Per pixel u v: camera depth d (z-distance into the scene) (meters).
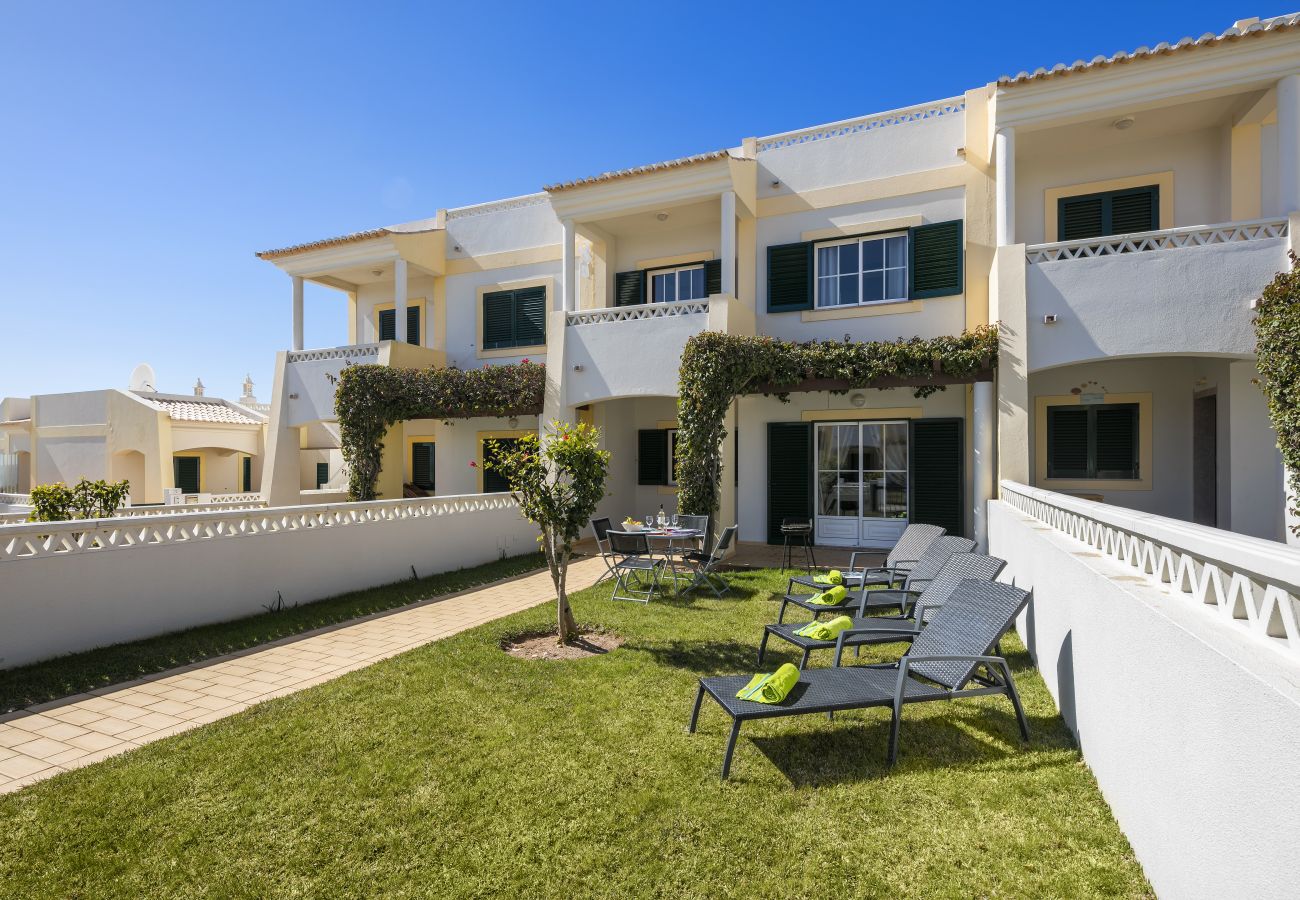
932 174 10.44
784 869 2.57
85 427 18.62
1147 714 2.45
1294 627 1.68
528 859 2.65
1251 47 7.50
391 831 2.84
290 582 7.31
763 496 12.09
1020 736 3.77
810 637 4.84
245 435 20.16
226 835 2.82
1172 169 9.26
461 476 14.90
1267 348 6.62
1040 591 4.72
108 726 4.05
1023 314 8.34
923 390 10.52
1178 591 2.54
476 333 14.53
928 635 4.39
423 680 4.79
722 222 10.71
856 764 3.46
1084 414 10.16
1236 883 1.72
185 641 5.86
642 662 5.22
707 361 9.55
